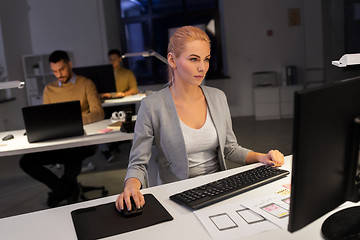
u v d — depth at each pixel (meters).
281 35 7.07
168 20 7.59
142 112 1.66
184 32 1.54
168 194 1.37
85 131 2.88
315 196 0.84
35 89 6.90
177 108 1.67
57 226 1.18
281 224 1.05
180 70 1.57
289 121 6.37
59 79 3.45
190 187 1.43
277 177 1.42
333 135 0.85
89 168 4.21
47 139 2.64
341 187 0.92
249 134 5.59
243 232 1.03
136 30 7.75
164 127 1.64
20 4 6.91
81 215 1.23
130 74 5.73
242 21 7.11
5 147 2.55
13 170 4.54
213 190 1.31
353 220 1.01
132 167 1.57
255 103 6.80
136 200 1.25
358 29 5.92
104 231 1.10
